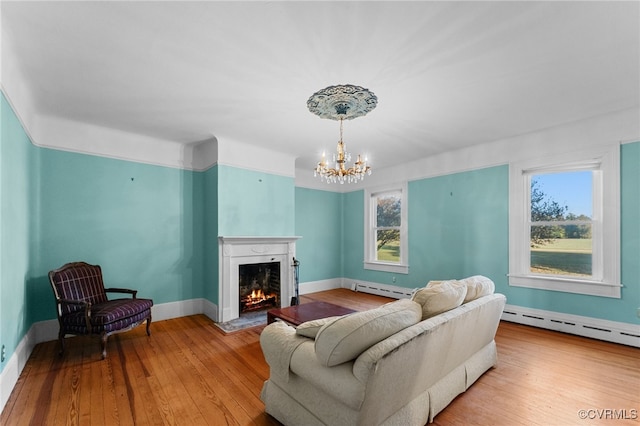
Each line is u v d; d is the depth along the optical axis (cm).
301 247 582
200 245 437
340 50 207
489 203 415
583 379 237
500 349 297
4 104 208
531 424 182
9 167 223
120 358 277
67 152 337
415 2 164
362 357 134
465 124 347
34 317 311
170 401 206
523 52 208
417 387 169
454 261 453
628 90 264
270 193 454
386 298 536
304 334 174
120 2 163
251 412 194
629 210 307
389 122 341
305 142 416
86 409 197
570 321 342
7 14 172
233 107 300
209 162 421
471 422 183
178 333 346
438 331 172
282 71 234
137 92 269
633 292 304
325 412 151
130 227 379
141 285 386
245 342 319
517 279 385
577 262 350
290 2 164
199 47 205
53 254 327
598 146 325
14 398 210
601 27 182
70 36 193
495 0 162
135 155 385
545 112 313
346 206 644
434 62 221
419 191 504
